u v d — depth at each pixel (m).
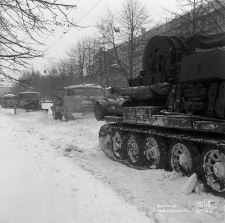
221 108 5.19
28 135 11.48
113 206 3.97
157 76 6.99
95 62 24.78
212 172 5.13
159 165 6.48
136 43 19.20
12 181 5.00
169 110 6.41
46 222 3.46
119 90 8.34
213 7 12.00
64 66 35.44
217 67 5.04
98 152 9.28
